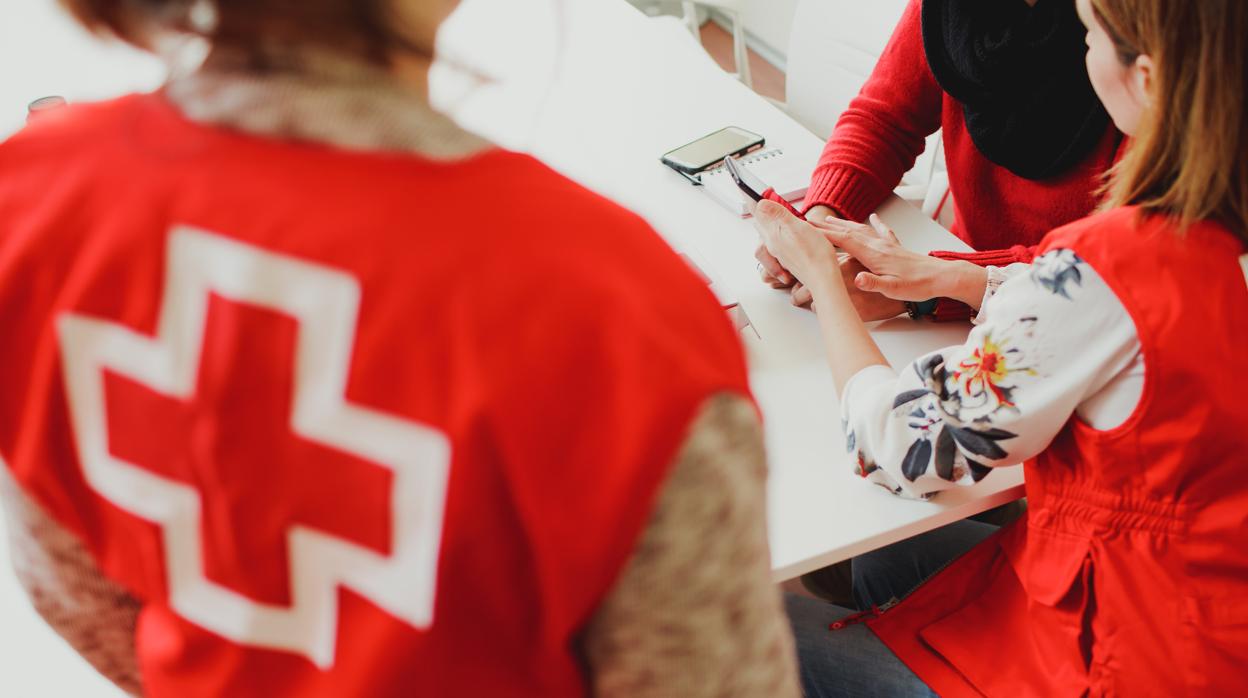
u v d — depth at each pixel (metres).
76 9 0.37
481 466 0.36
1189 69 0.70
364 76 0.37
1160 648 0.84
